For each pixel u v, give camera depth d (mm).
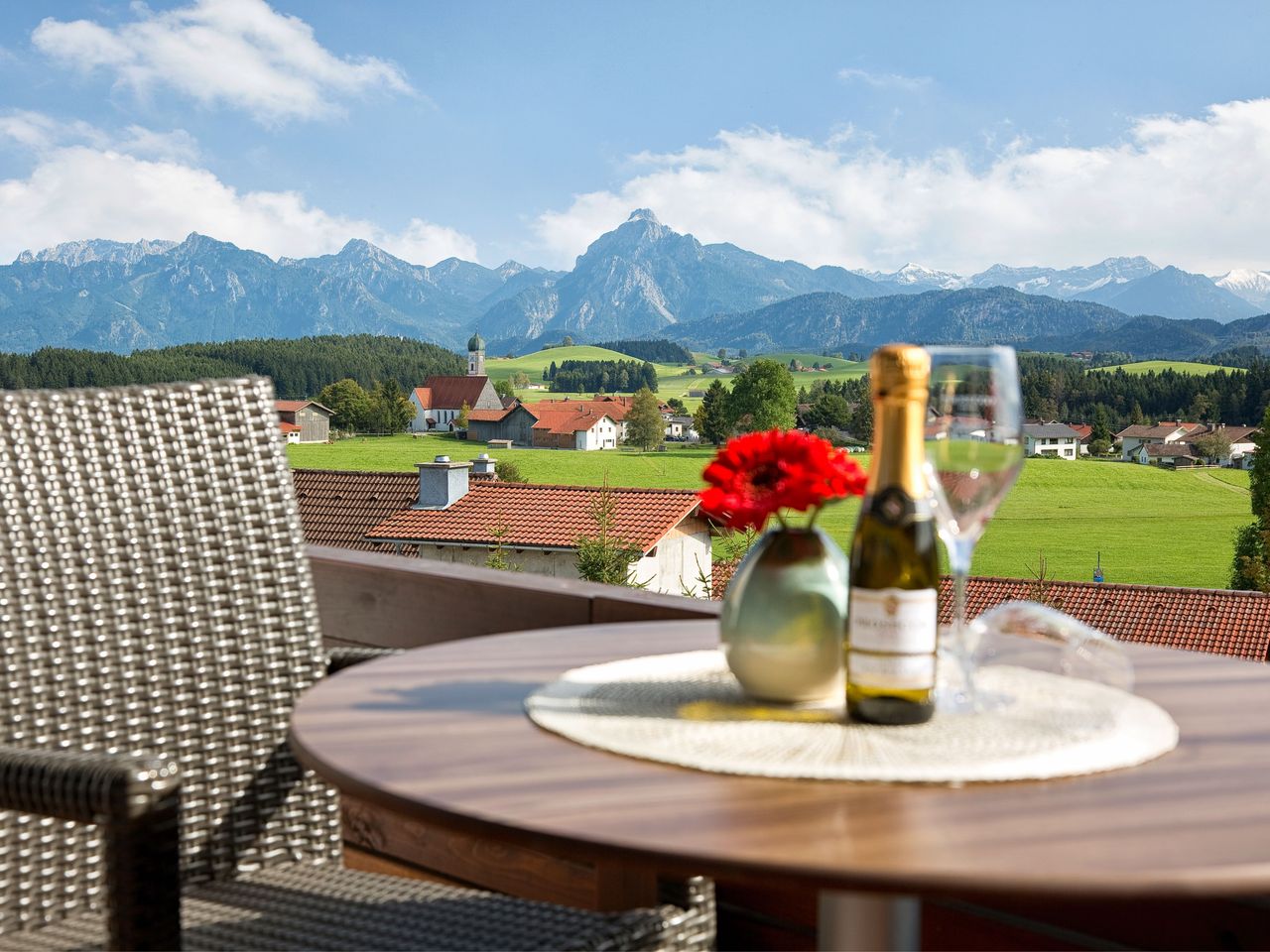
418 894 1379
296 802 1525
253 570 1531
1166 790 828
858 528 1023
